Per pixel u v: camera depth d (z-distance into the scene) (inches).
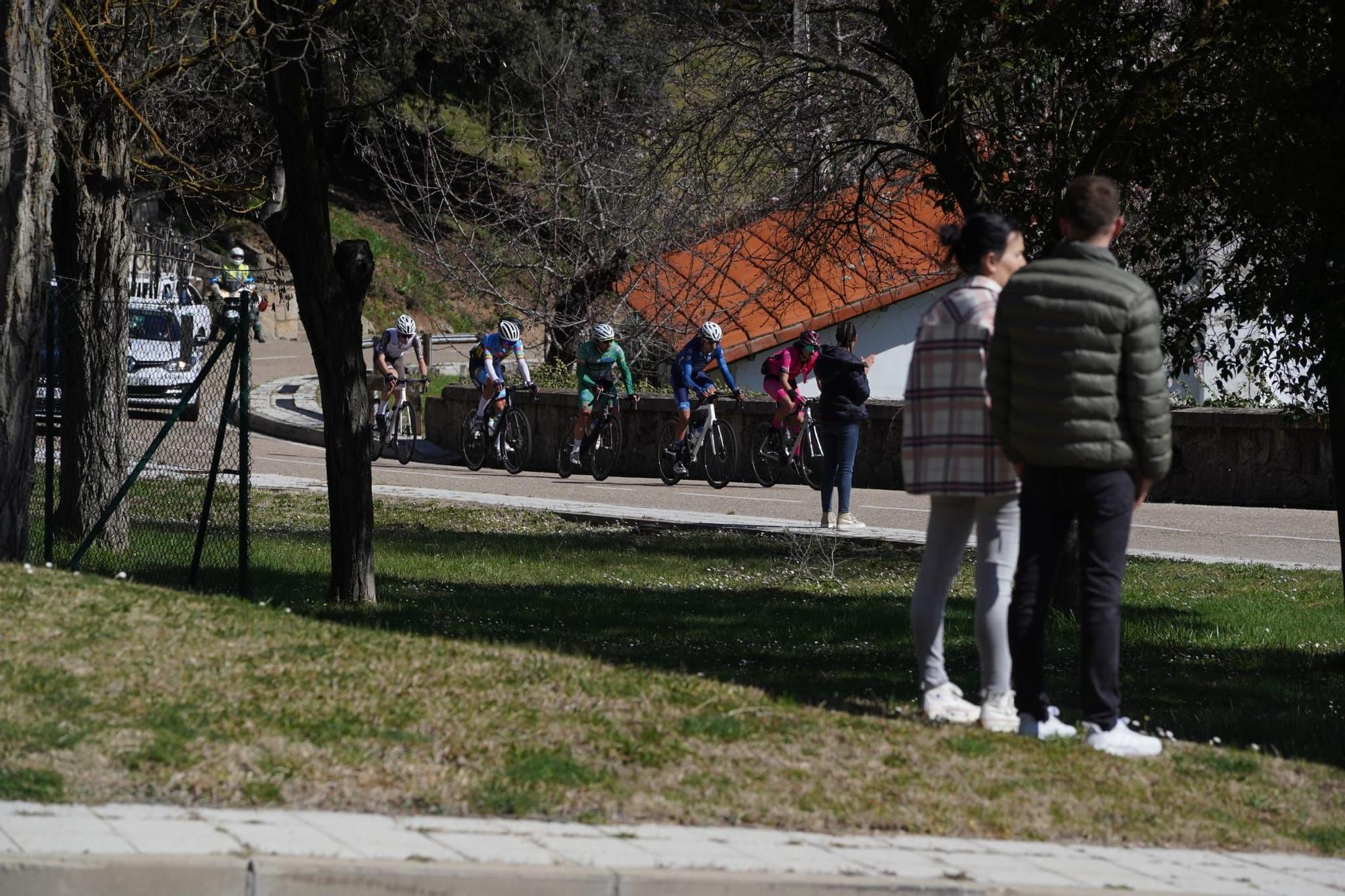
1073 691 882.8
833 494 2191.2
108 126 1254.9
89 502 1233.4
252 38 1076.5
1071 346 582.6
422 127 2898.6
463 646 668.1
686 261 2618.1
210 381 1289.4
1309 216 923.4
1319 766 636.7
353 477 1104.8
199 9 1159.0
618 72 2438.5
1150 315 581.3
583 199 2635.3
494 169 3004.4
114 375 1246.3
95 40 1189.1
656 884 396.2
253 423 3034.0
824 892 405.4
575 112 2667.3
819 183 1418.6
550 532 1760.6
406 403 2593.5
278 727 514.3
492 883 386.9
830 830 478.0
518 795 470.3
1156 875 456.4
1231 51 970.1
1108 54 1010.1
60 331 1234.0
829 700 655.8
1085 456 585.3
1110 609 606.9
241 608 695.1
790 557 1541.6
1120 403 586.2
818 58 1375.5
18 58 896.3
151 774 460.1
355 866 382.3
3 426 903.7
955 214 1183.6
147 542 1218.0
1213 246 1101.7
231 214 1685.5
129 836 401.7
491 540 1646.2
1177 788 563.2
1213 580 1432.1
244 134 1646.2
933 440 618.2
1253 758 633.6
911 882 411.8
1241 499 2085.4
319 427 2854.3
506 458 2436.0
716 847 438.6
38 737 475.8
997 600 616.1
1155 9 1004.6
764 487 2281.0
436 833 430.9
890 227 1488.7
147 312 2118.6
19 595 663.1
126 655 582.6
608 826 457.1
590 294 2751.0
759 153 1486.2
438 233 2898.6
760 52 1517.0
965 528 631.2
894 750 558.3
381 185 5167.3
